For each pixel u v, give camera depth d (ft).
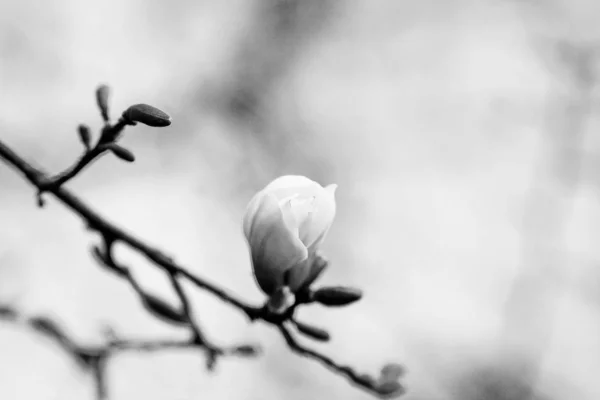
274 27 7.05
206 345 3.36
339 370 3.20
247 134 6.88
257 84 6.96
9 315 3.55
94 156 3.10
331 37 7.22
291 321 3.15
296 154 6.93
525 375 5.98
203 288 3.24
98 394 3.50
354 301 3.12
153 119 3.01
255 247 3.11
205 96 6.81
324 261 3.13
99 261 3.31
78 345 3.52
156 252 3.26
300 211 3.10
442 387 6.13
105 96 3.04
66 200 3.22
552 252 6.14
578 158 6.30
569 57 6.45
